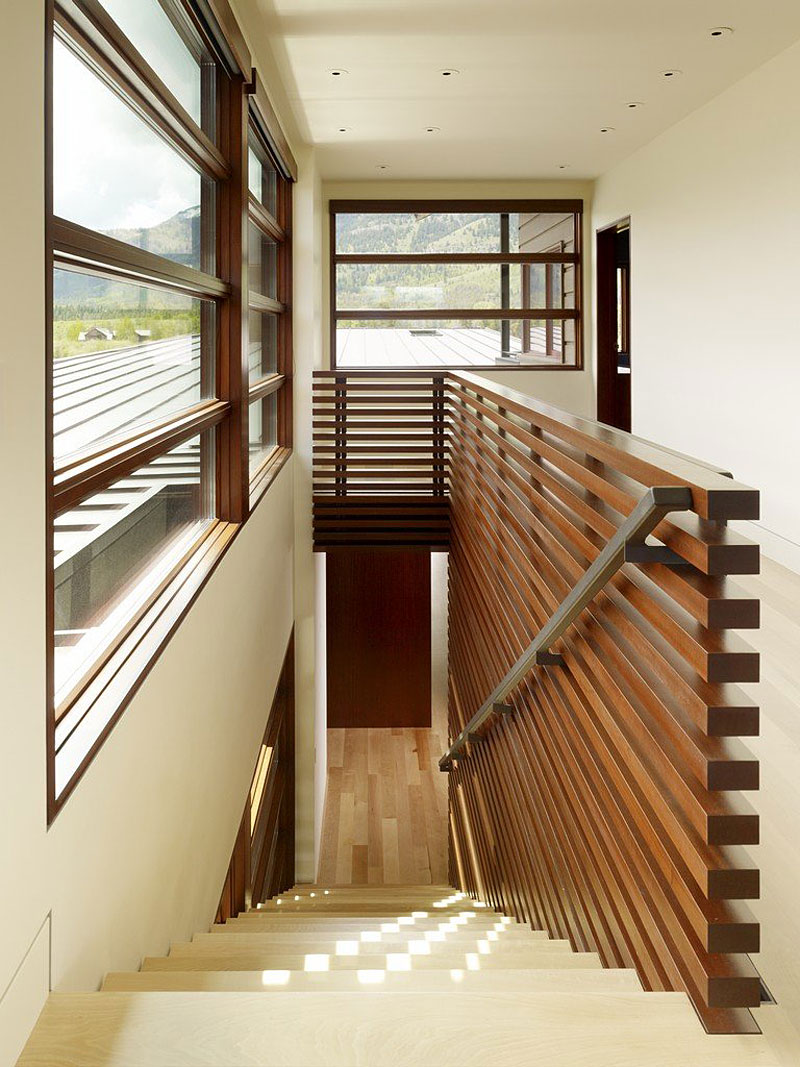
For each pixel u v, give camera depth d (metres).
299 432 7.72
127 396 2.65
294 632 7.91
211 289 3.85
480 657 5.37
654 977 2.04
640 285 8.58
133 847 2.36
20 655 1.60
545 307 10.04
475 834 5.65
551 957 2.53
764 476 6.31
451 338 10.00
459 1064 1.55
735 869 1.73
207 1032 1.62
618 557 2.09
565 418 2.86
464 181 9.80
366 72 6.03
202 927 3.38
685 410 7.62
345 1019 1.66
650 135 7.96
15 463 1.59
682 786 1.85
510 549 4.25
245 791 4.61
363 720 10.91
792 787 3.38
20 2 1.59
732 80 6.41
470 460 5.99
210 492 4.30
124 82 2.47
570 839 2.94
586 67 6.03
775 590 5.62
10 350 1.56
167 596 2.99
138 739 2.40
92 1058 1.57
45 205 1.74
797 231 5.74
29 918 1.64
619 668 2.34
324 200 9.77
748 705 1.76
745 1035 1.67
